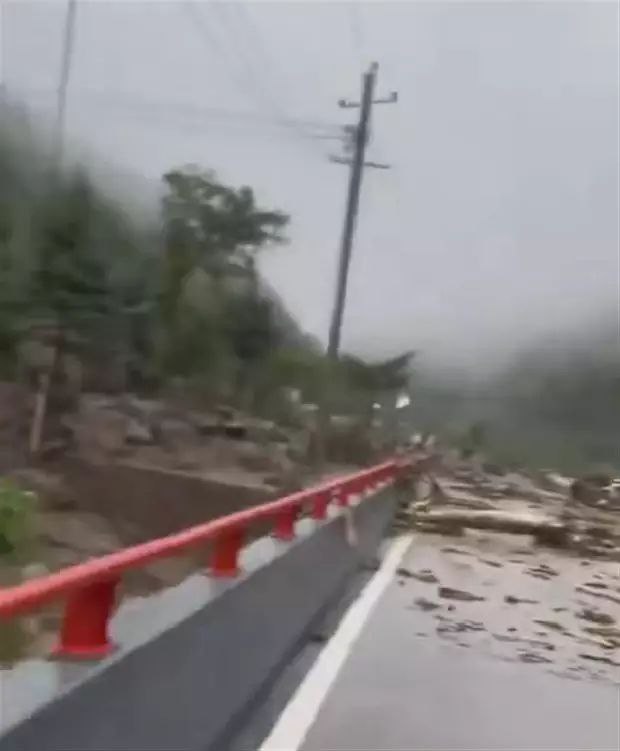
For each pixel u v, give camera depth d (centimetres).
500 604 1664
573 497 4494
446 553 2367
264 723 827
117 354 3756
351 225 5672
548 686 1114
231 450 4038
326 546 1359
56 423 3275
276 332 5369
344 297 5634
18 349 3097
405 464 3247
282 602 1002
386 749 787
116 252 3219
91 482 3030
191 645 657
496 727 902
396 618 1417
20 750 411
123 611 647
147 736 568
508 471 6750
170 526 3003
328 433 5169
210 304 4419
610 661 1309
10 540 2014
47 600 445
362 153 5703
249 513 891
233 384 5009
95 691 490
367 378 5647
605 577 2242
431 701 968
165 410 4072
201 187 4847
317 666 1061
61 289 3050
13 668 495
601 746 878
